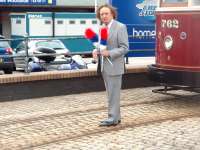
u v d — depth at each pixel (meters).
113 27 8.48
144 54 14.77
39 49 13.96
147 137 8.11
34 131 8.52
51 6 39.28
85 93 12.36
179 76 10.60
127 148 7.47
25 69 11.70
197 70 10.43
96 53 8.70
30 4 38.44
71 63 14.06
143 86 13.34
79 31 34.62
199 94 12.28
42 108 10.43
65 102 11.12
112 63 8.55
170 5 10.91
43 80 11.69
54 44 18.62
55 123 9.09
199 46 10.38
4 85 11.15
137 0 14.53
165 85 11.08
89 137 8.12
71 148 7.49
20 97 11.41
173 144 7.68
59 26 34.16
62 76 11.94
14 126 8.88
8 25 38.47
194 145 7.62
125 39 8.48
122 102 11.11
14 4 37.88
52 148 7.50
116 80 8.68
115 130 8.57
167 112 10.12
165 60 11.03
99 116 9.65
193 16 10.40
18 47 16.91
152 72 11.24
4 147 7.57
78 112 10.01
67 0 39.84
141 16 14.63
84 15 34.62
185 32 10.55
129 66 13.21
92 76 12.47
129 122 9.15
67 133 8.38
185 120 9.37
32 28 33.41
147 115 9.79
